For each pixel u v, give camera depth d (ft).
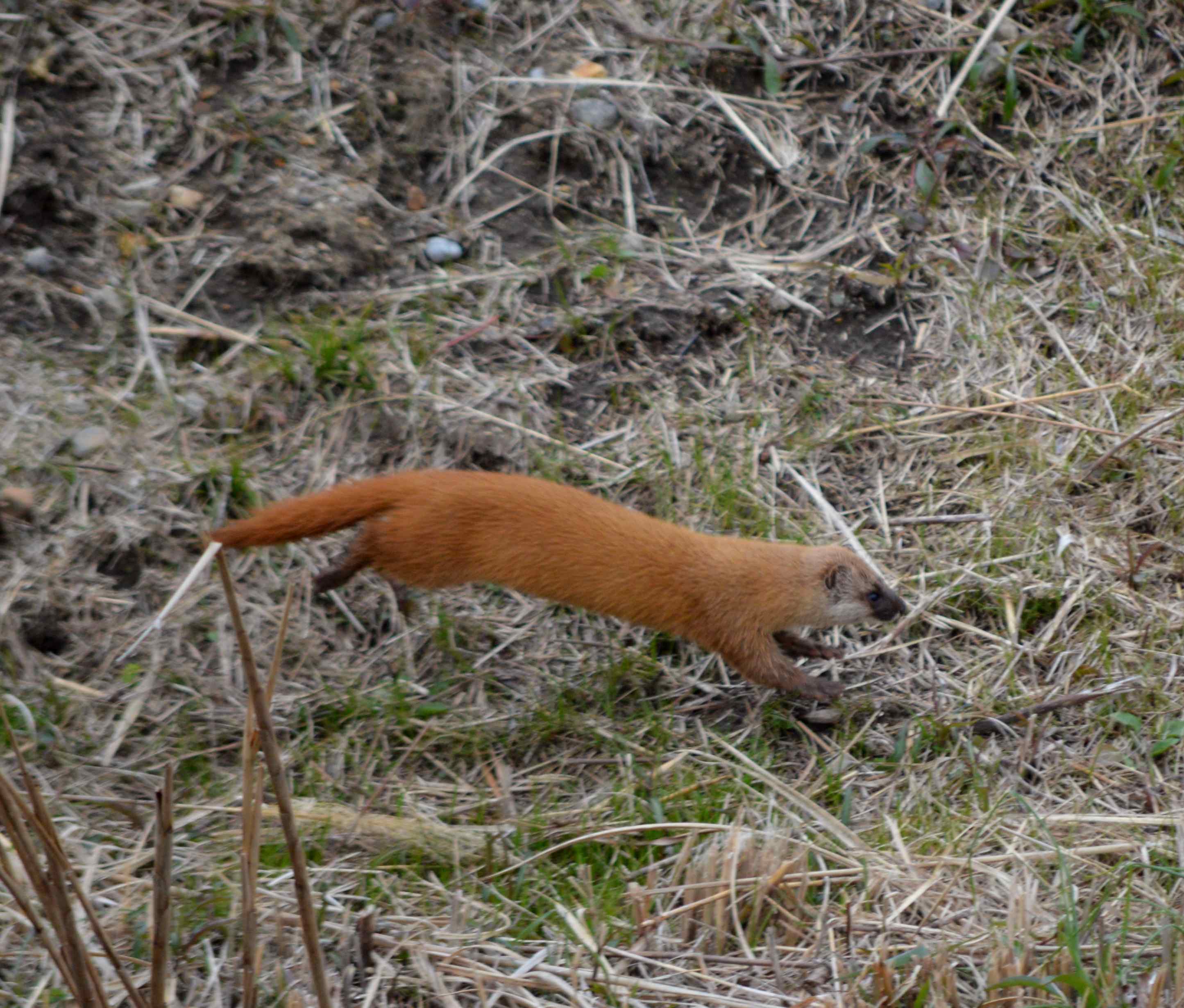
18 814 16.71
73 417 29.60
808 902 21.90
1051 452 32.22
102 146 34.24
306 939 15.97
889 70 40.29
